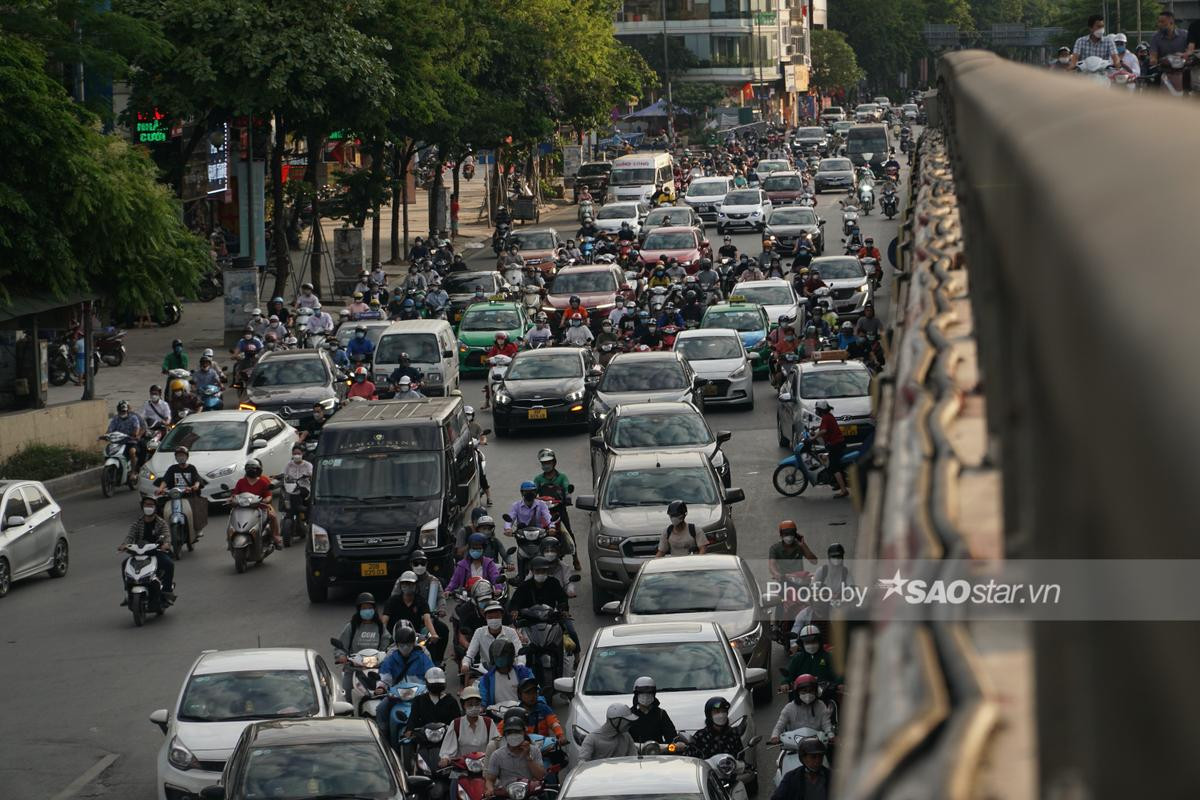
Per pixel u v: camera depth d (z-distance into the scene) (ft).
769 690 185.47
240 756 141.18
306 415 346.54
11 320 344.69
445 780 151.53
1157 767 7.91
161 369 446.19
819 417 294.66
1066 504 10.32
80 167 329.11
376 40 508.53
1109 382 8.93
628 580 221.25
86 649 220.02
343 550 237.45
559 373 359.05
